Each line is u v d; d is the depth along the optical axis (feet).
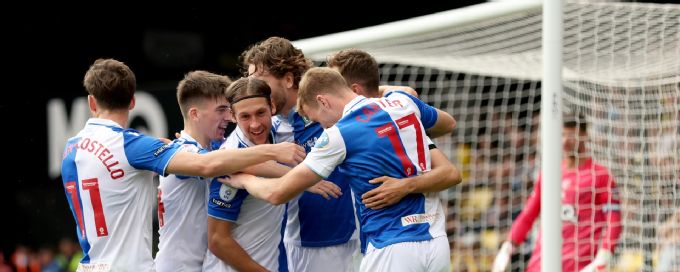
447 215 60.85
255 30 89.04
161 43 87.15
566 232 46.06
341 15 89.97
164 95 57.11
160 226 31.71
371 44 40.47
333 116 29.48
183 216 31.19
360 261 34.12
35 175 63.41
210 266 31.40
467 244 59.57
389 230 28.94
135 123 57.98
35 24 88.33
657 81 46.14
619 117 50.19
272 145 28.63
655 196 49.19
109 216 29.01
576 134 45.98
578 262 45.85
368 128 28.86
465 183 61.77
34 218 63.36
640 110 49.85
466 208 61.16
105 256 29.09
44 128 63.72
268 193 28.35
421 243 28.89
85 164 29.17
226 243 29.96
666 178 48.70
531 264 46.55
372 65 31.78
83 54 90.17
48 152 63.41
